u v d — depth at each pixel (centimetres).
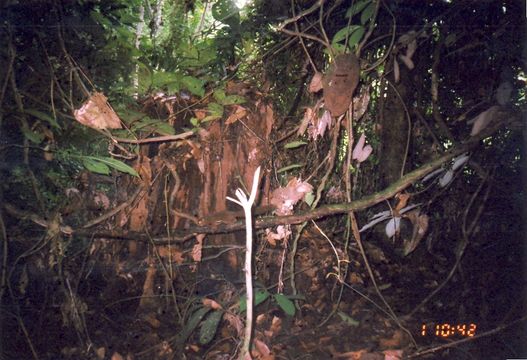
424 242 579
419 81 548
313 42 490
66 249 434
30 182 420
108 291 459
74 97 418
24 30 400
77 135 406
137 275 465
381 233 602
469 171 548
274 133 468
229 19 493
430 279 543
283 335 433
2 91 375
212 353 393
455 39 487
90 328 423
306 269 490
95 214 448
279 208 408
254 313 420
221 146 448
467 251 555
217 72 492
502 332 434
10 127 400
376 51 513
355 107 436
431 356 403
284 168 445
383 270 560
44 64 410
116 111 405
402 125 573
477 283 514
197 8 626
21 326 382
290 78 484
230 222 428
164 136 410
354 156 409
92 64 428
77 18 418
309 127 437
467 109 539
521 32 474
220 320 421
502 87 433
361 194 595
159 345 401
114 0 434
